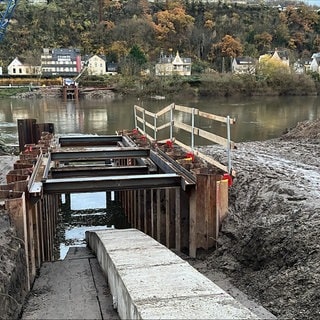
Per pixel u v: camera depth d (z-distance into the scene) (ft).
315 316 18.24
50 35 325.42
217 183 28.48
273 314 19.70
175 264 19.74
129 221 43.27
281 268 22.52
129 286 16.69
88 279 25.16
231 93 229.04
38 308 21.09
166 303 14.83
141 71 261.65
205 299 15.19
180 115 131.54
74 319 19.65
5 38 306.96
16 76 269.85
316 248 21.56
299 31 365.20
